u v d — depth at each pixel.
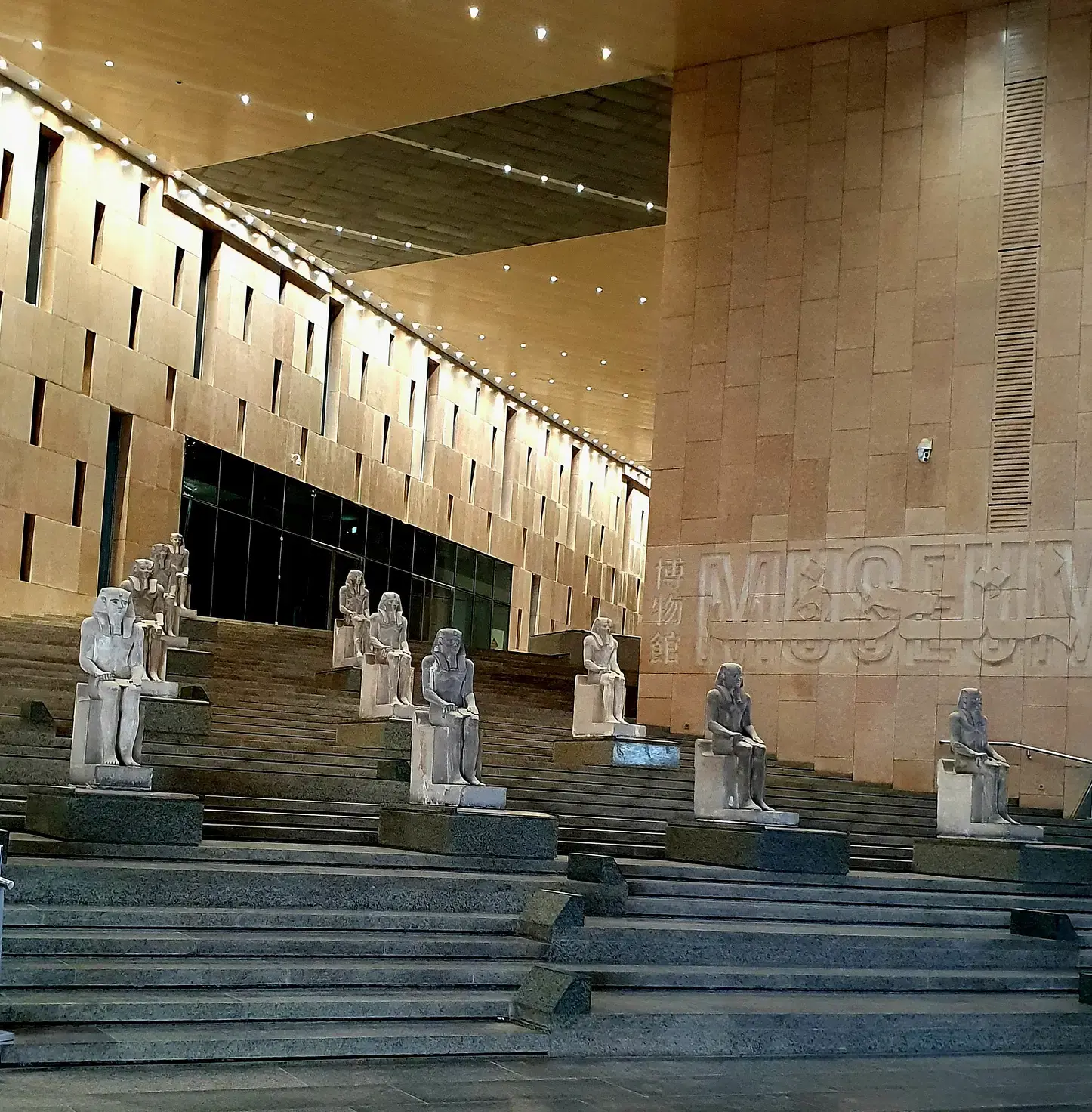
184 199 30.69
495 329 38.16
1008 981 12.59
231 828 13.56
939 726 22.61
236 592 32.75
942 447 23.25
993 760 17.12
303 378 34.91
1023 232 23.14
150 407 30.00
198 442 31.45
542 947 11.26
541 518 46.88
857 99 24.73
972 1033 11.09
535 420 46.62
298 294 34.75
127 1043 8.40
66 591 27.58
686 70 26.05
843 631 23.59
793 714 23.81
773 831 14.71
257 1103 7.80
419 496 39.81
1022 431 22.69
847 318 24.33
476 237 32.16
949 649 22.69
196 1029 8.87
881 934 13.09
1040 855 15.84
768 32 24.73
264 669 23.28
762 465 24.72
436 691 14.63
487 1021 9.96
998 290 23.20
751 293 25.23
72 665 19.17
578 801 17.20
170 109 27.39
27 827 12.50
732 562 24.75
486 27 23.97
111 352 28.94
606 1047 9.85
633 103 26.75
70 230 27.91
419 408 39.94
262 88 26.30
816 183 24.91
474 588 42.81
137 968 9.40
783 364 24.78
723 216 25.62
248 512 33.09
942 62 24.11
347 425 36.66
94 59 25.55
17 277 26.61
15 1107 7.34
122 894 10.58
